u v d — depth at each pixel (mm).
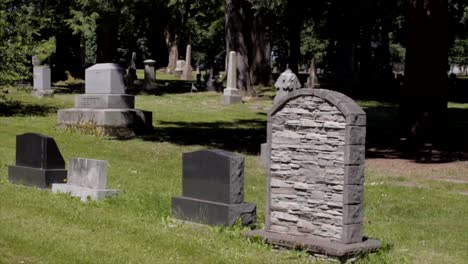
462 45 78062
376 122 33250
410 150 22844
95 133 24344
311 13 32969
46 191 13398
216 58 89750
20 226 10156
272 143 10156
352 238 9484
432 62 23609
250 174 18016
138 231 10359
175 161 19844
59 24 44125
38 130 24391
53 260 8625
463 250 10773
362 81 53281
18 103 33281
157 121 30688
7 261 8461
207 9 70062
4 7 28250
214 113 35250
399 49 74438
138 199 12789
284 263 9016
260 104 40219
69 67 52188
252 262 9008
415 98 23797
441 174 18750
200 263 8898
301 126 9844
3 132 23469
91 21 43375
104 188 12969
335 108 9477
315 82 49969
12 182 14484
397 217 13500
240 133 27266
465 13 46375
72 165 13461
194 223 11133
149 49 88000
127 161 19281
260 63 51750
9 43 28188
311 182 9766
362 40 53000
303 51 72250
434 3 23484
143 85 46969
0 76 28469
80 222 10703
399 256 9844
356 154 9438
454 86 48844
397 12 42562
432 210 14109
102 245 9422
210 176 11102
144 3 45906
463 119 34156
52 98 37438
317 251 9344
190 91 47906
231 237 10305
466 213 13914
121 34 68500
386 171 19172
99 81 24953
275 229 10180
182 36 91938
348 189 9383
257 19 50906
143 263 8711
